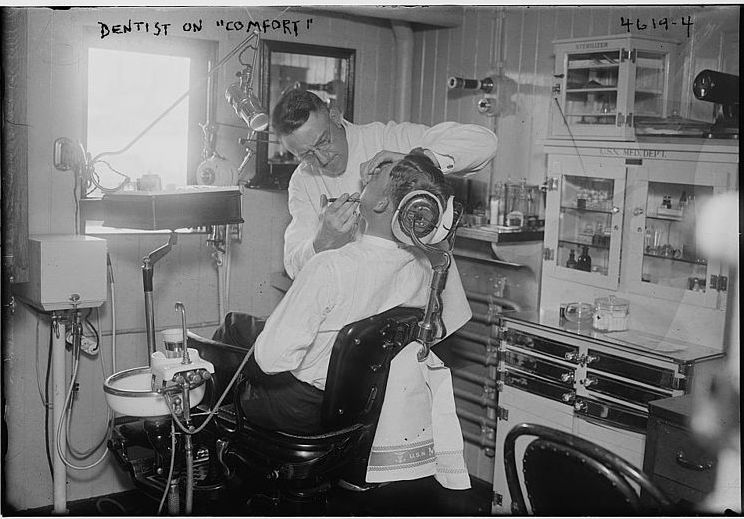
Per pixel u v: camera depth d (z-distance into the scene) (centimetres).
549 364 269
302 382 213
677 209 260
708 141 251
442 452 235
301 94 262
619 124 265
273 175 285
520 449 274
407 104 324
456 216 220
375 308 215
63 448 250
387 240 218
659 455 234
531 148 300
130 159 260
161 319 268
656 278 265
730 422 237
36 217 244
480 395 307
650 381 243
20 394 249
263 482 224
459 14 307
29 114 240
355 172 269
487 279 313
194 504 229
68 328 246
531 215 301
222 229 275
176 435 229
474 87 298
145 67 260
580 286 283
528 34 296
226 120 276
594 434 255
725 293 249
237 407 214
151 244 265
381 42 317
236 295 280
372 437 214
